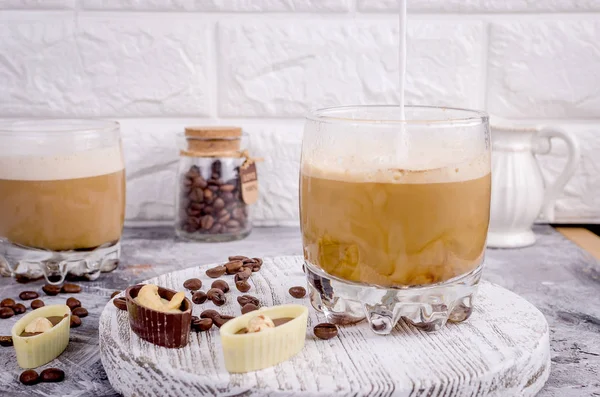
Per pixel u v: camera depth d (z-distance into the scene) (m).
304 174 0.47
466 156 0.44
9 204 0.56
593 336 0.49
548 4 0.68
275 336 0.42
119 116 0.69
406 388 0.40
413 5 0.68
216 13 0.68
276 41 0.68
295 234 0.69
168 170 0.71
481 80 0.70
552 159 0.71
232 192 0.66
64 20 0.67
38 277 0.58
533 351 0.43
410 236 0.43
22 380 0.44
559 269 0.60
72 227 0.56
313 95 0.69
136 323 0.44
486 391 0.41
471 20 0.69
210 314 0.47
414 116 0.49
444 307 0.45
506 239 0.65
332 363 0.42
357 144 0.44
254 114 0.70
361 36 0.68
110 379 0.44
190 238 0.67
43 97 0.69
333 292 0.46
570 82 0.69
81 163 0.56
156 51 0.68
